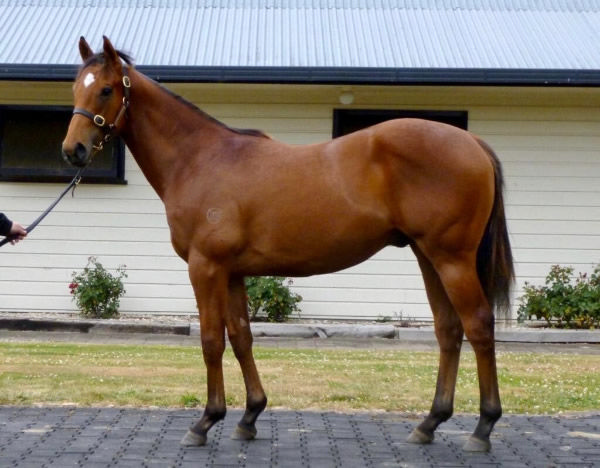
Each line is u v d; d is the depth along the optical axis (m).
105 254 13.45
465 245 5.67
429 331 12.29
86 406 7.20
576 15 14.72
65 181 13.45
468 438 6.14
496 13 14.77
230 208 5.85
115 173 13.38
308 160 5.89
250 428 6.16
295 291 13.34
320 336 12.34
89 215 13.47
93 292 12.93
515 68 12.56
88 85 5.96
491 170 5.78
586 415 7.09
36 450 5.84
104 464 5.52
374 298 13.32
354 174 5.77
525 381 8.56
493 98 13.36
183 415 6.89
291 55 13.18
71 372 8.66
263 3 15.05
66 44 13.56
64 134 13.52
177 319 13.17
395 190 5.71
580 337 12.07
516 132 13.39
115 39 13.69
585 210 13.37
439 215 5.62
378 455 5.79
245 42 13.66
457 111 13.41
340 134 13.49
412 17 14.59
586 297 12.62
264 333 12.33
